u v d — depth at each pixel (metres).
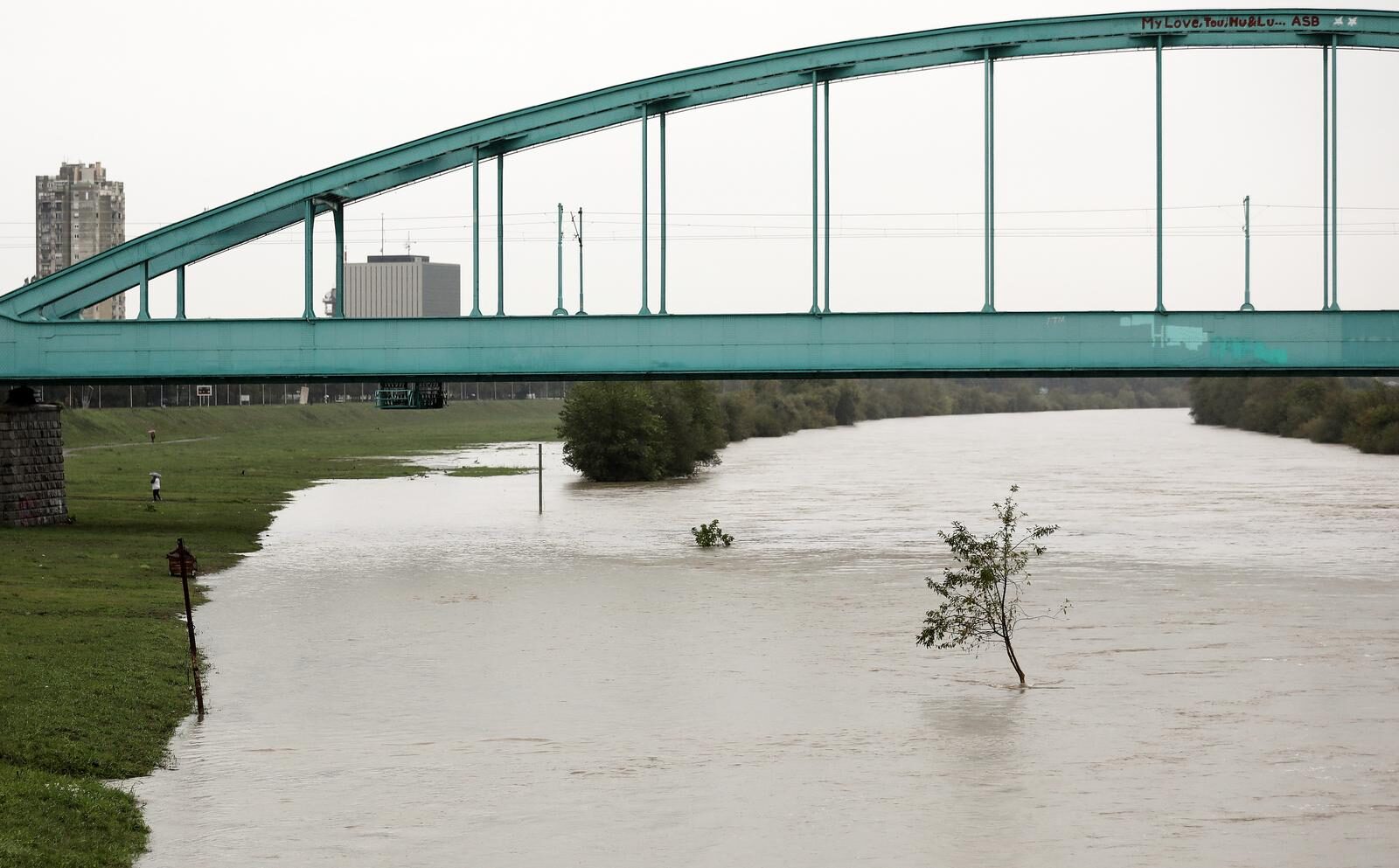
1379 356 48.69
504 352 52.50
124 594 42.81
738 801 24.56
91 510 67.75
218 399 180.62
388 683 32.88
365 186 54.69
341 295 55.31
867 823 23.48
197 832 22.86
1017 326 50.06
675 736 28.50
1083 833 23.06
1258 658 35.41
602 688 32.47
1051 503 75.81
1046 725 29.30
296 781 25.53
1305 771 26.22
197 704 29.81
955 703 31.09
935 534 62.31
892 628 39.56
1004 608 38.94
